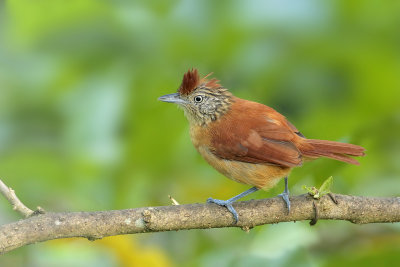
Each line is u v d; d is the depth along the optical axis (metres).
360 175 12.03
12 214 10.98
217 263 10.72
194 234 11.93
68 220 9.23
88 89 11.98
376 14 12.52
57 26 12.39
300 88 12.89
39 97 14.09
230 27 12.18
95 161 11.59
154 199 12.41
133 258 11.09
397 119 11.50
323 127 12.22
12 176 11.66
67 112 12.65
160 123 11.87
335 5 12.44
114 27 12.41
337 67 12.87
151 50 12.29
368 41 12.50
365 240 11.98
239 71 12.70
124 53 12.41
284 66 12.58
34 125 14.13
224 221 10.02
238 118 11.51
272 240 11.11
